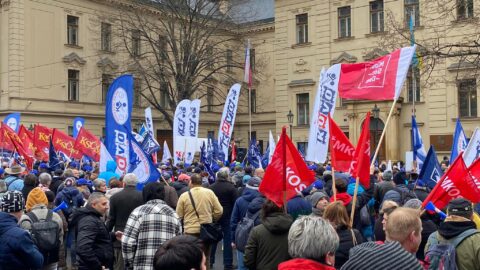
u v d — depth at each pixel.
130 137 10.05
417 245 4.10
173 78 42.75
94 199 6.77
